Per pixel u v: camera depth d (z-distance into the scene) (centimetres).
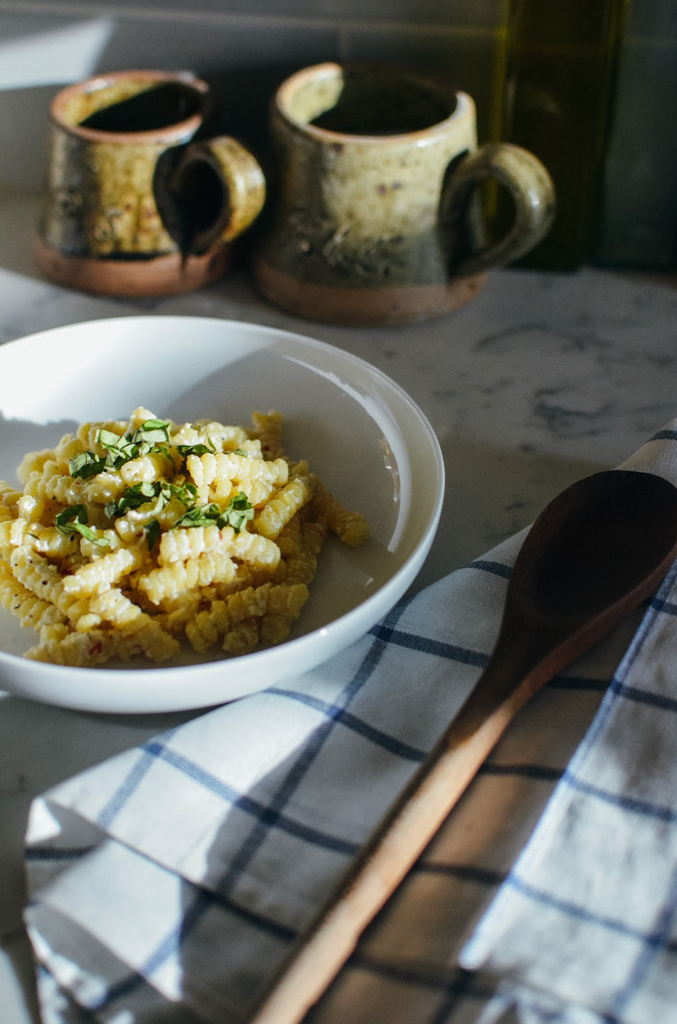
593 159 63
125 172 60
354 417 54
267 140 70
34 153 72
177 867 41
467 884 40
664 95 61
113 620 45
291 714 44
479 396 59
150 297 65
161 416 56
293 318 64
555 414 58
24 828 44
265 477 49
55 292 65
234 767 43
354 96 64
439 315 63
